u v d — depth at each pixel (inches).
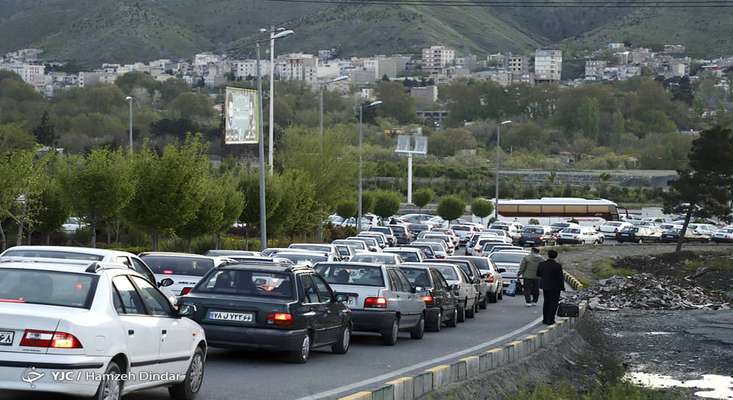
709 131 4950.8
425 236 4173.2
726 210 5000.0
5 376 645.9
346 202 4970.5
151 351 752.3
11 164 2488.9
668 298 2802.7
